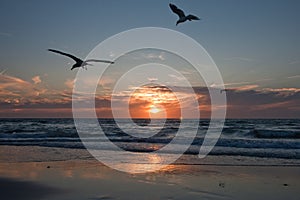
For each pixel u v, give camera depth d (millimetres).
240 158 17938
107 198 9711
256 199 9602
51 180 12156
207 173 13523
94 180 12148
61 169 14336
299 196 9953
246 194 10156
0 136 33500
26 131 44625
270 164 15812
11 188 11023
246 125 59156
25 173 13438
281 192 10430
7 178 12508
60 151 20781
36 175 13039
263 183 11672
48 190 10719
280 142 24672
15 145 24500
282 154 19328
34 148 22516
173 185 11312
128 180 12141
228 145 24125
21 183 11711
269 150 21328
